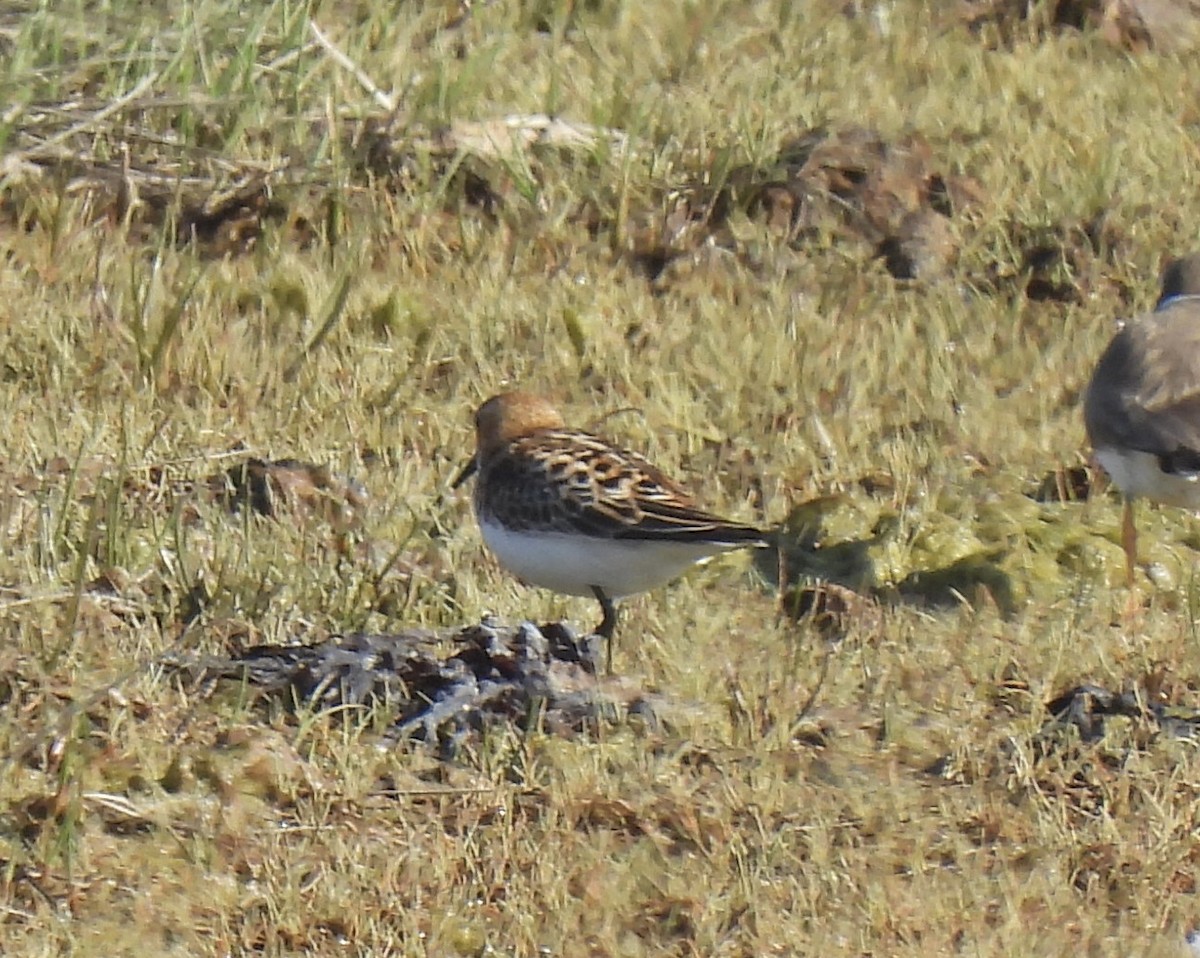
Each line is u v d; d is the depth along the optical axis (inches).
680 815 387.5
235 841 374.9
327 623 446.6
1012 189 672.4
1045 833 386.3
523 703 413.1
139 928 352.2
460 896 362.3
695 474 526.9
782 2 804.0
